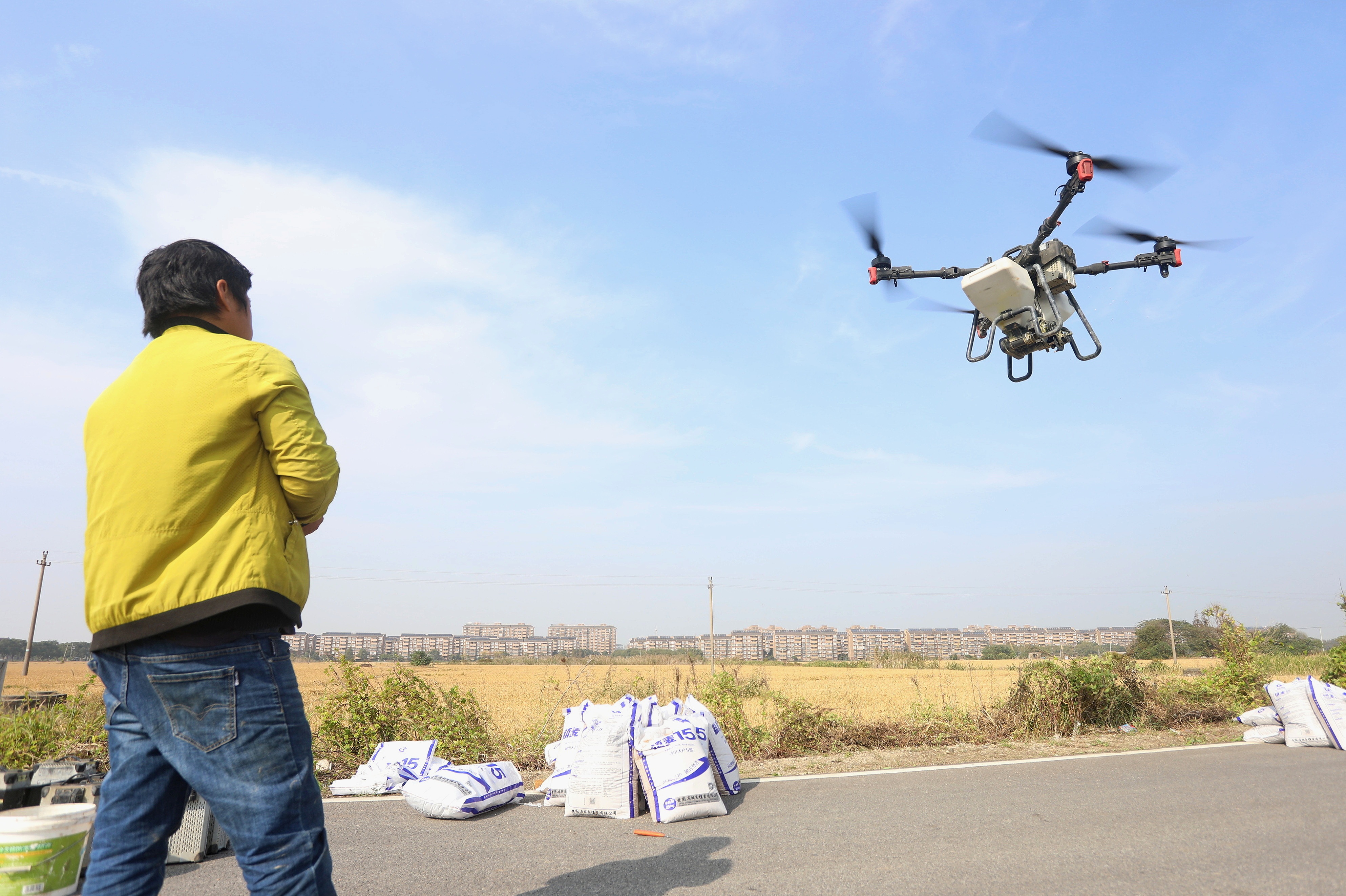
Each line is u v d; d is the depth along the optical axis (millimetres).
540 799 5430
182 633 1735
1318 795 4867
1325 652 14328
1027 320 6367
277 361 1967
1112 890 3084
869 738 7777
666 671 12164
